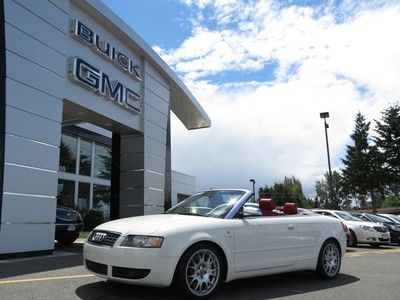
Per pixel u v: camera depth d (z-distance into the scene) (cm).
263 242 697
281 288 717
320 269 799
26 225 1112
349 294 682
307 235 777
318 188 8019
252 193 728
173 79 2038
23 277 755
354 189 4959
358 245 1878
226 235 648
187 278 595
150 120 1866
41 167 1173
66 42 1314
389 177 4681
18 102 1118
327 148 3241
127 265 571
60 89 1271
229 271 646
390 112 4750
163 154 1964
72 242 1524
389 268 980
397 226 1925
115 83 1614
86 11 1489
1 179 1055
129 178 1817
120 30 1620
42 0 1224
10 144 1085
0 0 1099
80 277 753
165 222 619
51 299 586
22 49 1144
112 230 611
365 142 4944
